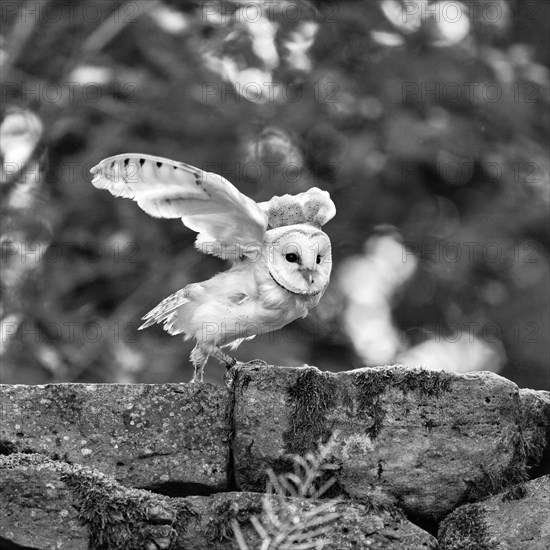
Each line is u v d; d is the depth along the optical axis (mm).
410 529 7102
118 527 6949
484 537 7152
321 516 7070
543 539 7129
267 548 6805
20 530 6879
